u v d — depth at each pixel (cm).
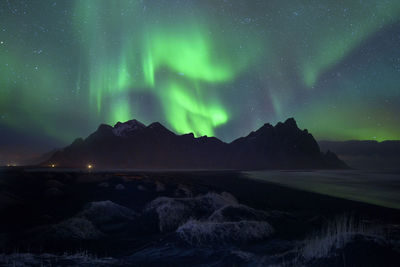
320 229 1061
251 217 1179
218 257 683
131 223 1162
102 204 1381
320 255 589
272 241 865
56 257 645
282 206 1864
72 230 987
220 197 1488
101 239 963
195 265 627
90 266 590
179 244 794
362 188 3834
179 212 1214
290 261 597
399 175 8875
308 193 2892
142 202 2002
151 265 630
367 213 1570
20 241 921
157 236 995
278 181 5109
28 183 3072
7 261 587
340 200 2298
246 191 2953
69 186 3088
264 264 602
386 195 2912
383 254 559
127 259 680
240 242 840
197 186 3244
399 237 771
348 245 595
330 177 7056
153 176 5238
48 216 1387
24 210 1586
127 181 3544
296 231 1018
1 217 1371
